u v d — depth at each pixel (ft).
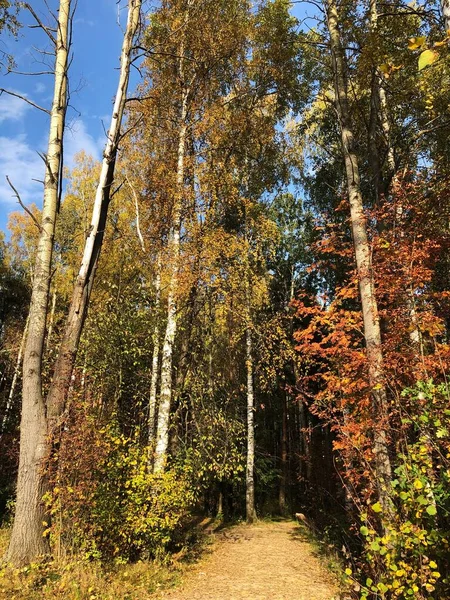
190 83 36.06
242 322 40.57
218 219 38.27
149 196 37.65
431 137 29.07
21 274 90.38
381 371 16.29
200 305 38.50
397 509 12.19
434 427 11.69
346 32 27.14
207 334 44.34
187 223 33.06
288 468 63.36
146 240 37.60
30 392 21.36
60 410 21.75
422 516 11.18
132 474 22.62
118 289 40.83
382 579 11.59
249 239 43.19
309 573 23.15
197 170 33.76
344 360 22.17
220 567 24.59
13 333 71.20
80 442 20.67
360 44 26.30
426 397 11.96
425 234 20.92
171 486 23.11
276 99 45.32
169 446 32.37
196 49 36.32
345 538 27.27
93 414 26.20
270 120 43.62
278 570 23.82
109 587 17.75
